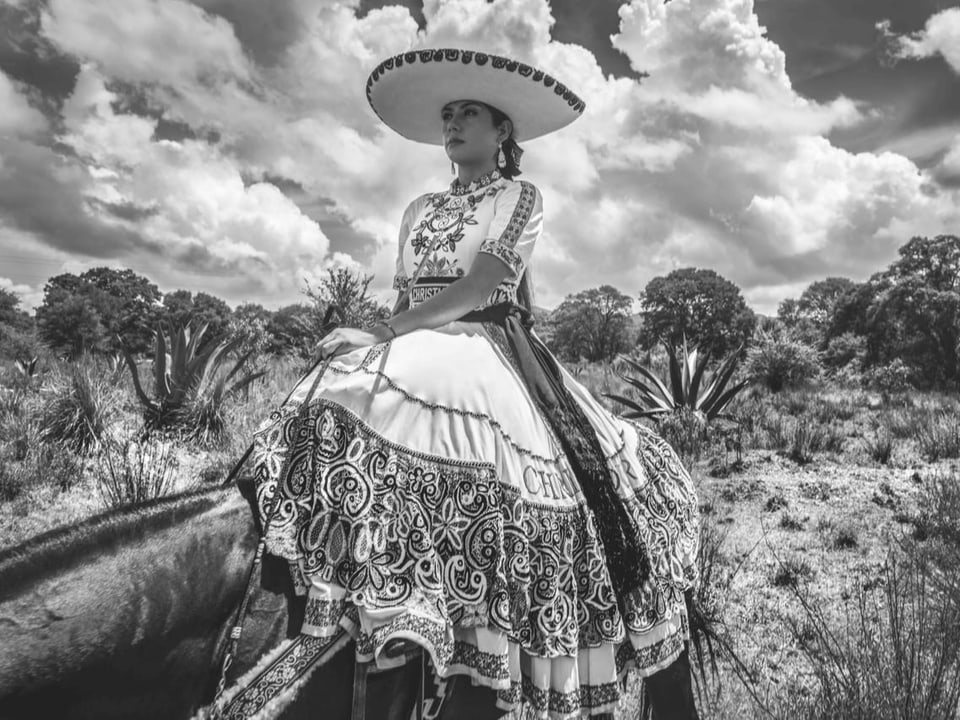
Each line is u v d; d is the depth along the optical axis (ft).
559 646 6.78
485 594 6.33
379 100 8.81
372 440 6.24
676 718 8.51
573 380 8.49
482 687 6.62
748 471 29.12
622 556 7.44
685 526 8.86
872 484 26.81
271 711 5.44
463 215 7.84
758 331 73.61
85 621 5.15
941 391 79.30
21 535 18.75
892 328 140.67
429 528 6.23
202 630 5.59
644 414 38.06
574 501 7.28
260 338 51.96
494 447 6.80
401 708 6.18
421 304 7.02
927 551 18.48
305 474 6.06
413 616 5.81
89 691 5.11
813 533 21.25
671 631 8.04
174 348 30.09
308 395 6.36
